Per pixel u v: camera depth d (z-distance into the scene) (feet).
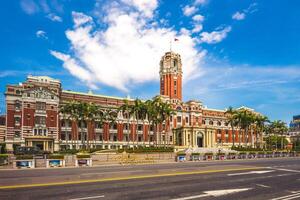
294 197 59.47
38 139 264.31
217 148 316.60
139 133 355.77
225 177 91.09
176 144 371.15
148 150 244.42
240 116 342.23
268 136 506.89
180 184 75.20
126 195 59.77
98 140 322.75
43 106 281.95
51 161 141.38
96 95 331.77
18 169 128.16
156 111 288.92
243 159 221.66
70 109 269.64
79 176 91.61
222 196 59.77
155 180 82.17
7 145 258.78
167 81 402.52
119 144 335.26
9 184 73.67
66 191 63.67
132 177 88.33
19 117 268.82
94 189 66.28
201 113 412.16
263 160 199.41
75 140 303.89
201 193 62.80
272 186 73.67
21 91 272.31
